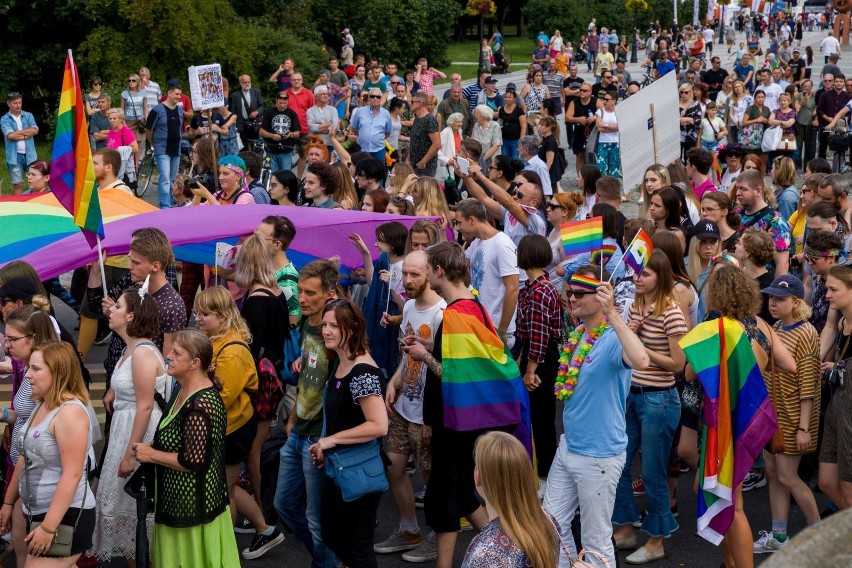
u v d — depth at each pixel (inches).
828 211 317.1
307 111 660.7
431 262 231.0
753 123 714.2
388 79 946.7
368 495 218.2
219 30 1043.3
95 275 325.1
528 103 822.5
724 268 223.6
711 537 219.9
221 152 689.0
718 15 2078.0
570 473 217.2
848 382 228.5
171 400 214.5
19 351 229.1
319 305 229.8
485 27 2233.0
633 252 217.0
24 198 377.1
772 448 237.6
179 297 263.4
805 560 74.0
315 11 1346.0
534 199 338.0
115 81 963.3
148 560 229.0
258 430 255.9
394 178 414.3
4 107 1053.8
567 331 291.1
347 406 217.5
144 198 676.7
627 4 1925.4
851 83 721.0
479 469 160.9
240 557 253.4
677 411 239.1
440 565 228.7
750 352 219.6
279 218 283.6
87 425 208.2
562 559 214.7
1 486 253.0
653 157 508.4
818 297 287.0
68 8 989.8
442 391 222.8
